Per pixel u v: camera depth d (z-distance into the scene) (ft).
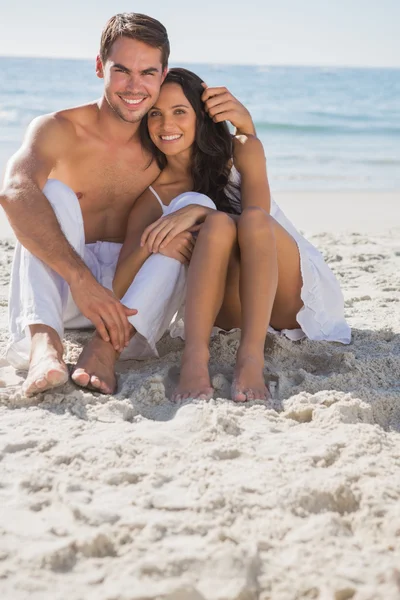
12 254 17.17
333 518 5.48
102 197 9.84
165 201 9.86
